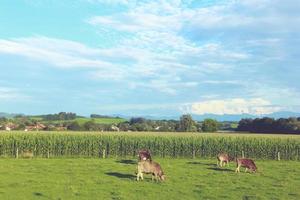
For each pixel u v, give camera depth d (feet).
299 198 85.05
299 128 349.41
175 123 441.68
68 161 152.15
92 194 84.69
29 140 181.47
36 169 123.34
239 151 195.21
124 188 92.17
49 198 79.92
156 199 81.66
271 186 99.55
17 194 82.64
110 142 188.75
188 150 192.44
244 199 83.15
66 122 429.38
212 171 128.57
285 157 196.24
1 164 137.08
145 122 457.27
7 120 428.15
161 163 151.94
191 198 83.25
